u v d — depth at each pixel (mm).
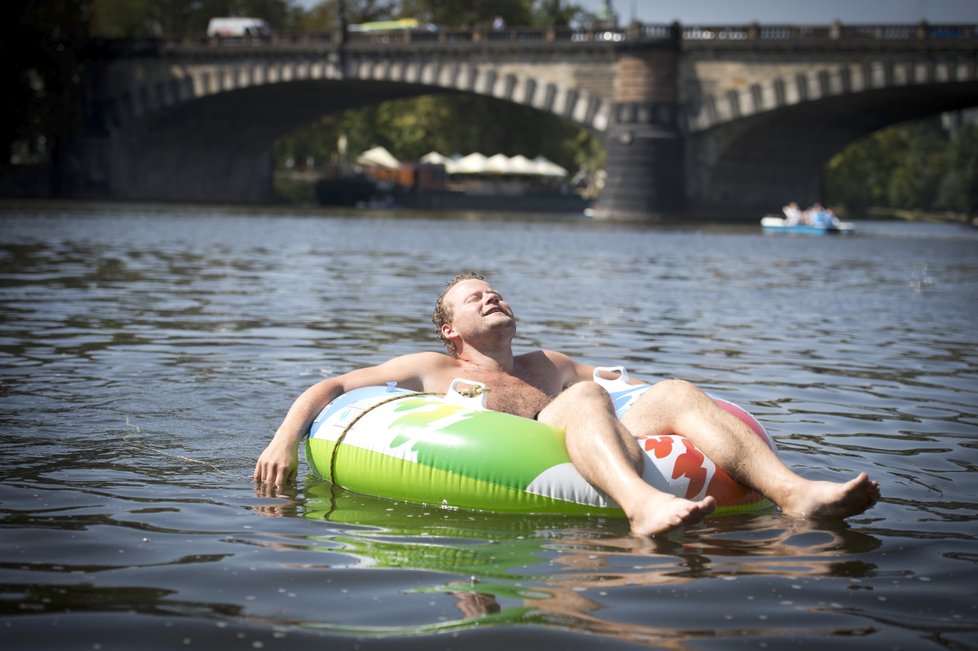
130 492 5195
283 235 36375
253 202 85125
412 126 93688
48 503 4957
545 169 84562
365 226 46438
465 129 91188
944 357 11109
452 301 6043
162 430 6555
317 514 4926
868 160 117125
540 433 5070
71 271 19516
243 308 14203
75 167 73438
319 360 9664
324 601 3746
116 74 73438
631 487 4660
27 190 72875
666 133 61875
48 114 70188
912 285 22188
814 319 14906
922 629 3561
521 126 90875
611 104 62844
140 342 10617
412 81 66375
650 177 62000
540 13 98000
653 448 4961
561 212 87250
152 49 72125
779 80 58781
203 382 8305
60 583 3902
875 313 16016
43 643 3346
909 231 70938
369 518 4867
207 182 83188
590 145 114750
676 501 4516
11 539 4418
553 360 6207
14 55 67438
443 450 5098
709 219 63688
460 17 90562
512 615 3625
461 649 3322
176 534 4547
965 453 6438
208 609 3656
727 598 3830
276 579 3977
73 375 8453
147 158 77188
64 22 71000
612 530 4719
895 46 54625
